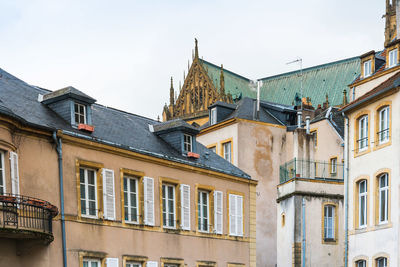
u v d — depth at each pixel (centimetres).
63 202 2656
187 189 3344
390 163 3350
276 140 5259
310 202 4231
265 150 5184
